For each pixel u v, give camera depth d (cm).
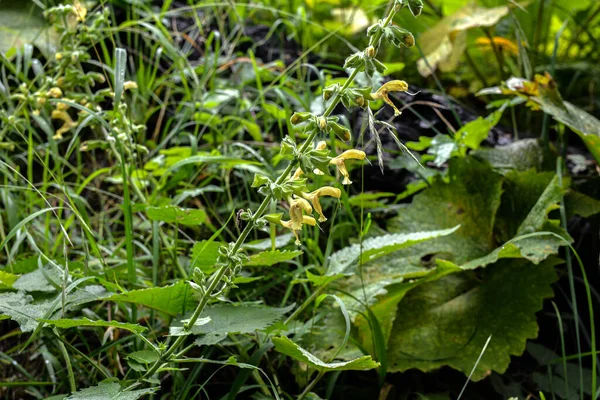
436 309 158
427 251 165
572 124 164
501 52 227
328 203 176
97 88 204
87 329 158
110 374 149
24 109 171
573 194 166
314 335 152
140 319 159
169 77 205
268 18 262
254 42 234
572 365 159
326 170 118
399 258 163
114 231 180
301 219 118
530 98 168
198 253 143
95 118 155
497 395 156
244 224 177
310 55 236
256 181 120
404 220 170
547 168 176
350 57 118
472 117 214
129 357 129
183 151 175
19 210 170
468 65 258
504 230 168
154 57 218
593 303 170
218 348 152
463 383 157
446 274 156
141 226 172
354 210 178
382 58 260
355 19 256
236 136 200
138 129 160
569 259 155
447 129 208
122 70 155
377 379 155
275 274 165
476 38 237
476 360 151
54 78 159
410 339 154
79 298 134
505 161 177
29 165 168
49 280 133
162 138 201
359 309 151
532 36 255
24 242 171
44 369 156
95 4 201
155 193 165
